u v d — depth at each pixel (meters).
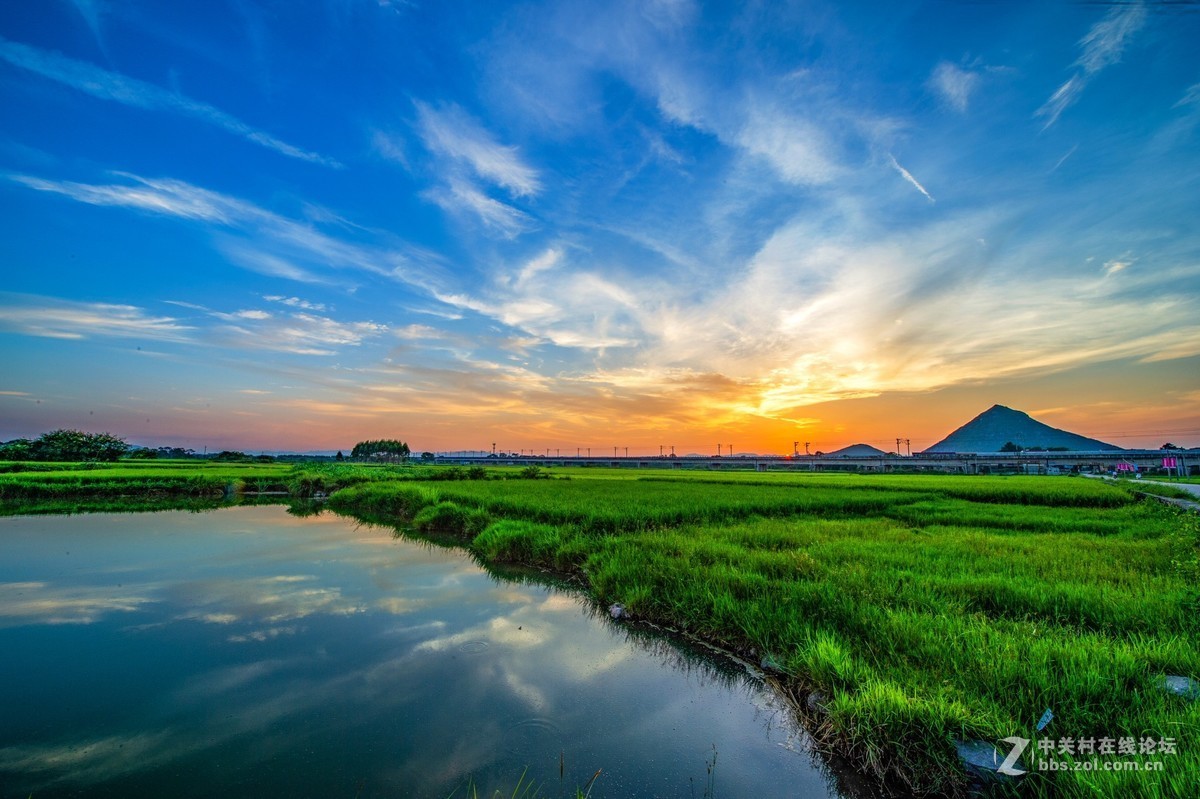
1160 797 3.34
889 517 18.69
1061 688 4.80
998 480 43.84
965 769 4.18
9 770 4.50
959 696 4.76
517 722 5.43
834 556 10.30
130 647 7.34
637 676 6.62
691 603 8.27
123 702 5.75
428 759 4.75
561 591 10.67
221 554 13.88
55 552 14.02
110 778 4.41
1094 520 16.30
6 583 10.80
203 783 4.36
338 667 6.74
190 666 6.72
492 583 11.15
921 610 7.21
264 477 37.19
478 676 6.53
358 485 30.41
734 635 7.37
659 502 19.67
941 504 21.80
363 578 11.40
